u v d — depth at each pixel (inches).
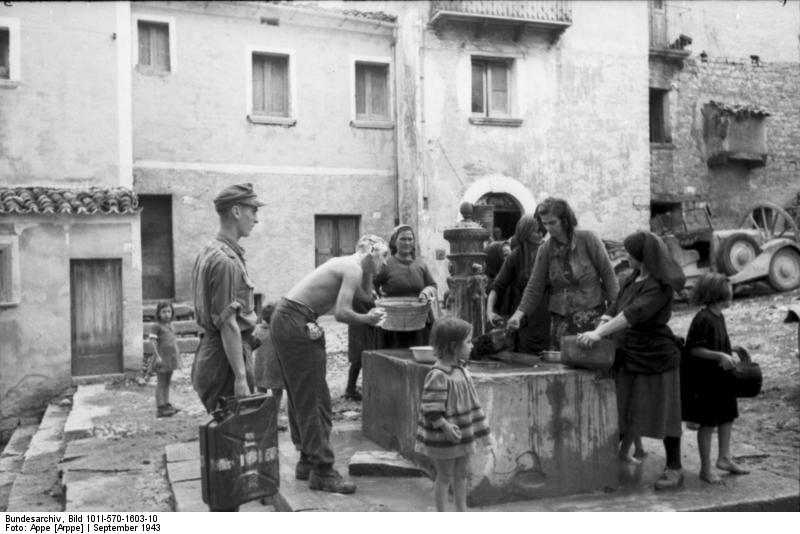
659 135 652.7
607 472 166.7
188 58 533.3
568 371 166.1
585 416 165.3
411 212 588.1
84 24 403.5
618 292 183.3
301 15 565.3
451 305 249.0
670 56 598.5
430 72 581.0
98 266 395.5
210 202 540.1
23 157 390.9
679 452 169.9
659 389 166.4
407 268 257.4
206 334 157.0
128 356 396.5
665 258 165.0
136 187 517.3
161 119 525.3
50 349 380.2
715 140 514.0
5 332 371.6
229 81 546.3
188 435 254.8
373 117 608.1
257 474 136.5
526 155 613.0
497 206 614.9
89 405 321.1
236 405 135.5
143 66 526.6
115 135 411.8
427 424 138.9
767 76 358.6
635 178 642.8
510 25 593.3
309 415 165.0
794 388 268.1
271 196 560.7
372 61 598.2
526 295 194.1
